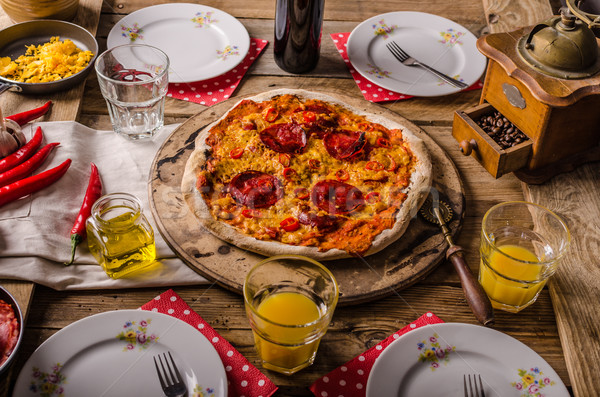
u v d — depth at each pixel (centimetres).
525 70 90
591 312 81
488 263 81
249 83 111
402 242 88
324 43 119
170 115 106
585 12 97
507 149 94
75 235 84
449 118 107
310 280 76
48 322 80
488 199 96
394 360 75
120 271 83
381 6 129
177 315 80
